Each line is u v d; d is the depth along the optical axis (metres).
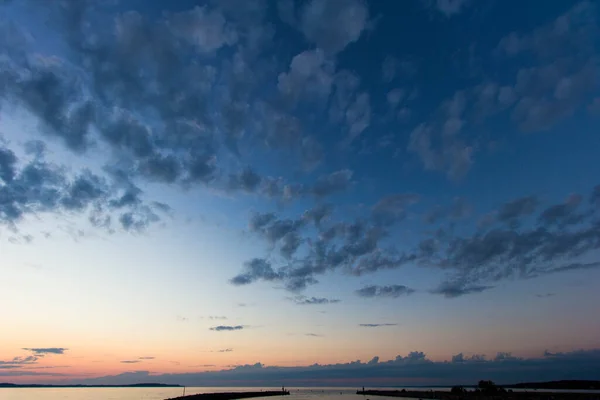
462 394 143.38
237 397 175.88
